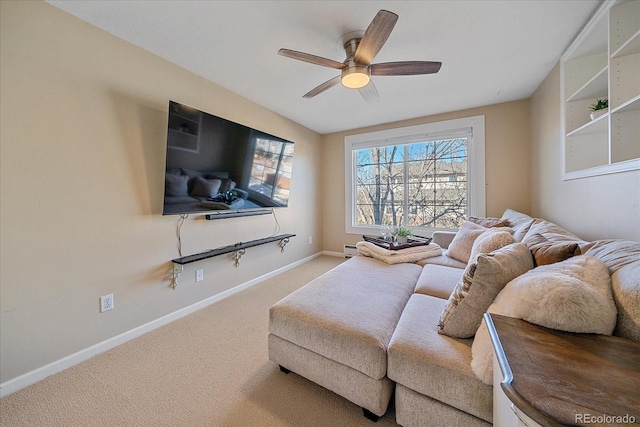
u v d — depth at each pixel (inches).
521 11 63.5
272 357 58.7
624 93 56.2
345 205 170.1
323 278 74.4
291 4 60.5
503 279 40.6
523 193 121.2
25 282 57.0
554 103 90.4
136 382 57.6
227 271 107.3
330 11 62.9
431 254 100.2
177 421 47.6
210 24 67.1
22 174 56.3
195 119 86.4
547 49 79.7
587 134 79.4
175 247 87.5
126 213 74.6
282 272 138.9
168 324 84.2
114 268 72.1
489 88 108.0
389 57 83.4
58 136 61.3
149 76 79.0
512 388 22.2
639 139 55.4
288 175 134.4
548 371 24.0
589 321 29.8
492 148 127.0
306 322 52.1
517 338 29.5
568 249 42.4
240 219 113.3
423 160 148.2
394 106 126.2
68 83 62.7
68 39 62.5
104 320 69.9
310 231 166.1
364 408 47.2
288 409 50.3
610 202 59.2
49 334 60.3
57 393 54.3
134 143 76.1
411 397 41.8
